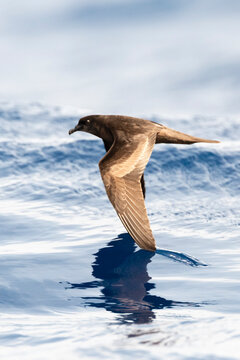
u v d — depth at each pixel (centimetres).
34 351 682
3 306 849
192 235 1159
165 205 1359
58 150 1656
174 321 776
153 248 725
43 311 831
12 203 1362
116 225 1224
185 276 957
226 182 1492
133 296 879
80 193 1422
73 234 1170
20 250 1083
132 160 796
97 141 1716
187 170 1545
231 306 833
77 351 680
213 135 1859
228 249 1078
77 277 962
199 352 673
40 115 1953
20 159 1609
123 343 702
